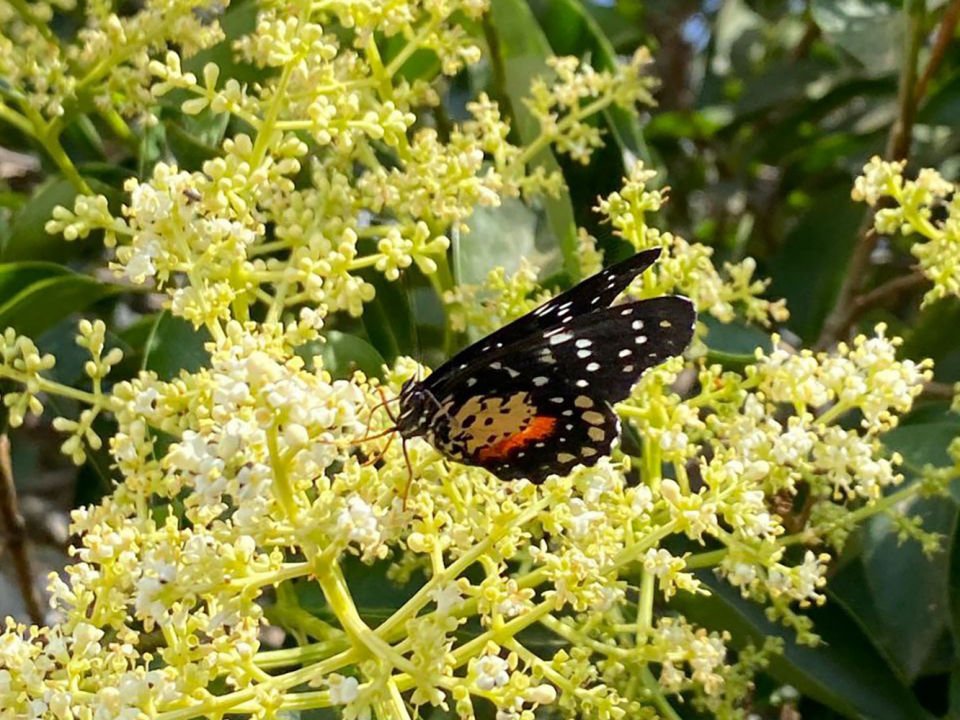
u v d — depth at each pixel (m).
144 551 0.14
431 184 0.17
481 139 0.20
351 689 0.13
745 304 0.21
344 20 0.17
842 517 0.17
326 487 0.14
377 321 0.20
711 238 0.32
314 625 0.16
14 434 0.30
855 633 0.18
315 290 0.15
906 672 0.19
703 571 0.19
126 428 0.15
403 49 0.20
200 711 0.13
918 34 0.23
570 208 0.20
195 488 0.13
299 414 0.13
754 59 0.34
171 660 0.14
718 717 0.16
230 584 0.14
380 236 0.18
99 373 0.15
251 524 0.13
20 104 0.19
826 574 0.21
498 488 0.15
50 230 0.15
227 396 0.13
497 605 0.14
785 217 0.32
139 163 0.21
